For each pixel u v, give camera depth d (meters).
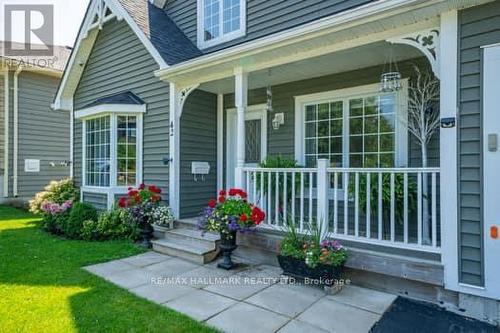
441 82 3.20
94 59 7.72
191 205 6.15
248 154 6.62
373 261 3.50
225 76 5.22
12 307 3.05
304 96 5.77
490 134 2.96
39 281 3.72
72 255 4.78
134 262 4.56
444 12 3.19
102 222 5.80
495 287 2.90
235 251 4.86
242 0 6.27
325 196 3.95
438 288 3.22
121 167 6.47
